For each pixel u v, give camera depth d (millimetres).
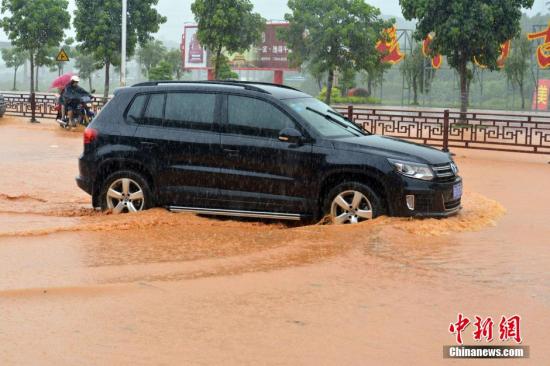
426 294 6770
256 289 6840
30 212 11219
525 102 69875
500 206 11695
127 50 40406
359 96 68125
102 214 10750
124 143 10578
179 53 70812
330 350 5324
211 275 7320
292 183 9797
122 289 6801
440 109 53281
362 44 40031
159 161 10375
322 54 40312
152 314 6090
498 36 35000
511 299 6664
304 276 7316
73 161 18109
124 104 10797
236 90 10258
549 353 5375
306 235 9055
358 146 9656
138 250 8438
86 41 40375
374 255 8164
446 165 9898
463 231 9594
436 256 8211
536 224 10352
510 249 8633
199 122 10289
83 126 28203
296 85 90062
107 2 39219
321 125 10070
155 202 10562
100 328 5734
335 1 40188
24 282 7016
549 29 53125
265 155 9875
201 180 10195
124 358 5117
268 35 60969
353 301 6516
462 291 6887
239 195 10031
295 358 5156
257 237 9172
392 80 92438
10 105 34344
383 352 5309
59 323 5855
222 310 6207
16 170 16234
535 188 14641
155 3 41062
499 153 22938
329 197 9727
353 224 9406
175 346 5352
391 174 9438
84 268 7594
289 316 6078
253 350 5289
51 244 8750
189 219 10102
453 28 34000
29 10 41219
